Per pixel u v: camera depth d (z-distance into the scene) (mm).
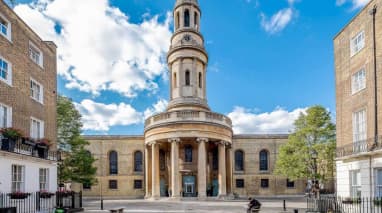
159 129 41094
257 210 21234
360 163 19938
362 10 20859
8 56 20891
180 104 45938
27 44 23594
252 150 57062
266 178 56188
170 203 34844
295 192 55500
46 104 26688
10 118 20828
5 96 20328
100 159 56031
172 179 39469
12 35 21484
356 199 19141
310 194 38125
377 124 18906
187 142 44562
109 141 56750
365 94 20391
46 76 26875
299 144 38438
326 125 37781
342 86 23547
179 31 48688
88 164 38875
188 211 26188
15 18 21906
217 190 47125
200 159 39625
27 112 23188
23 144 21062
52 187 25250
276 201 38906
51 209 23859
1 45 20094
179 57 47406
